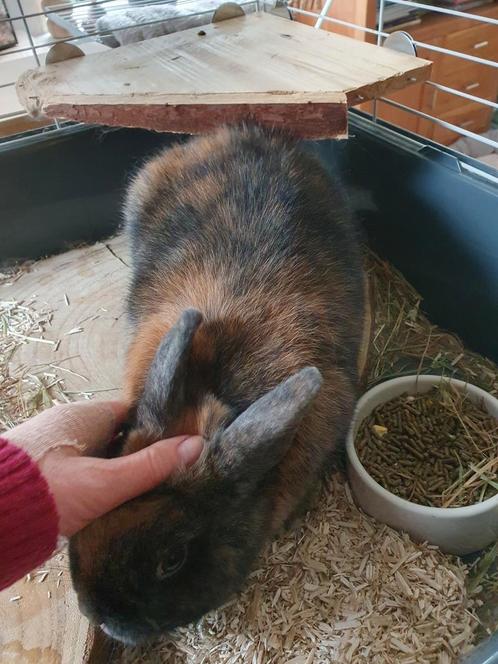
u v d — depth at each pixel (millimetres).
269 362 344
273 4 650
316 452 366
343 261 425
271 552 389
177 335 305
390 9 735
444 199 513
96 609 279
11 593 373
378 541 391
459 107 875
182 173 472
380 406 460
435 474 420
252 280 372
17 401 490
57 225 641
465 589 377
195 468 295
